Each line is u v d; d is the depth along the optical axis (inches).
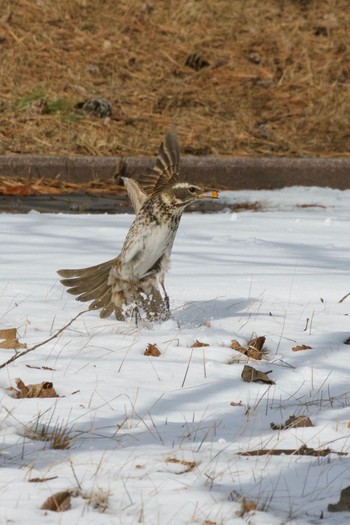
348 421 315.0
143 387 343.9
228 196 879.1
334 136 1051.9
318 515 244.4
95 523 233.8
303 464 277.1
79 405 322.0
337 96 1126.4
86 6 1224.8
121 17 1220.5
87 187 895.1
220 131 1029.8
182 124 1034.7
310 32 1264.8
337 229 689.6
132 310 430.6
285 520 239.8
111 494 250.5
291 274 523.5
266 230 672.4
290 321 441.1
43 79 1076.5
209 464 273.6
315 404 333.7
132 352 385.7
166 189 421.7
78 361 368.8
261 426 311.1
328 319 446.6
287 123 1061.8
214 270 528.1
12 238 600.1
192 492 253.1
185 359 382.6
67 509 241.6
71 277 432.5
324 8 1327.5
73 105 1024.2
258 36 1235.9
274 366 379.2
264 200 864.3
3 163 893.2
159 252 426.6
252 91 1122.0
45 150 952.3
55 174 903.7
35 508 241.3
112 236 619.2
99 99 1026.7
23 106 1012.5
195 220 714.2
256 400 336.8
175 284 492.1
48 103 1022.4
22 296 459.5
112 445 287.9
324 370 371.9
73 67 1110.4
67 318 430.3
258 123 1056.2
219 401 334.6
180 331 418.0
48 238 602.9
